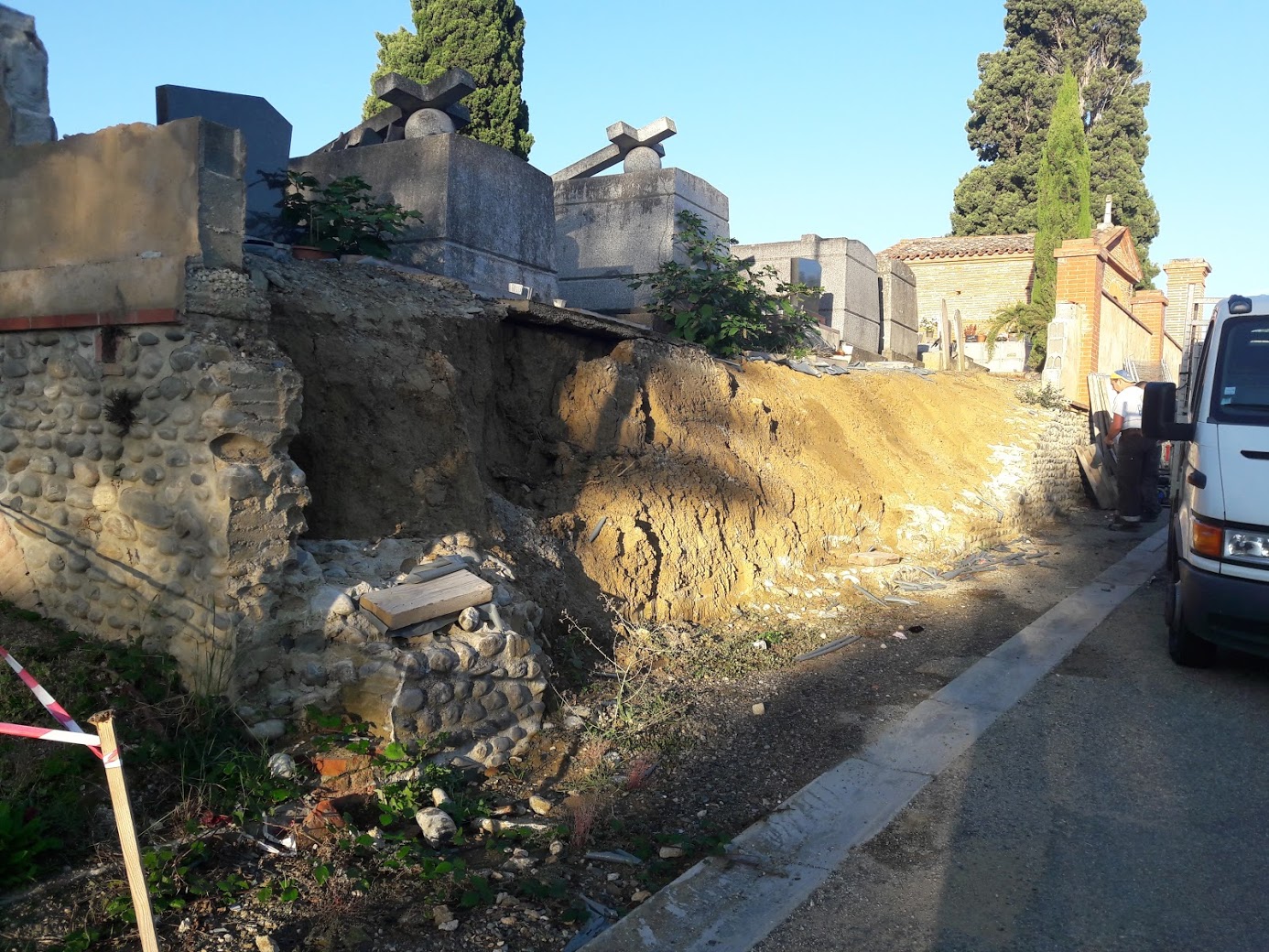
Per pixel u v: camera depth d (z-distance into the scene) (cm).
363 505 545
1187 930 350
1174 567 712
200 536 446
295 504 470
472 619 490
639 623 675
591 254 1175
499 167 893
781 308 1059
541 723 508
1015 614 800
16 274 495
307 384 540
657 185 1129
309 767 427
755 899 371
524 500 691
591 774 472
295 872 365
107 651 466
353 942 329
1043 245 2323
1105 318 1766
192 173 438
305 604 466
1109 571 973
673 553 737
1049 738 533
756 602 784
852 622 769
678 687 596
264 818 391
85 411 478
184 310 438
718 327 1002
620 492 734
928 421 1227
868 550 958
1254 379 629
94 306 468
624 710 541
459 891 364
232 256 459
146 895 276
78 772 386
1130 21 3306
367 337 584
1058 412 1413
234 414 441
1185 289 2477
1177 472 786
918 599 845
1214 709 576
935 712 570
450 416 598
